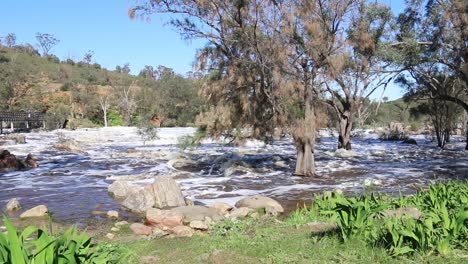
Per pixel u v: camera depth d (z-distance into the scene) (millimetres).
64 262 3090
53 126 50156
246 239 6430
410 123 61438
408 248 4676
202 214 9773
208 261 5387
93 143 37031
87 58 105625
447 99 31094
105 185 15742
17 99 61594
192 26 18219
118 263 4387
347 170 20219
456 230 4898
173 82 68188
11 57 81438
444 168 21000
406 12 27844
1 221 9984
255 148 31766
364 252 4961
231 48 18156
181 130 49500
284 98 17297
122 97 65875
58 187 15320
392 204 8008
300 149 18203
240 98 18438
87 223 9938
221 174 18750
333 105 29797
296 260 5023
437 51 27359
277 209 10984
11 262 2979
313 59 17109
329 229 6445
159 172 19062
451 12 25281
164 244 6785
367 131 58344
